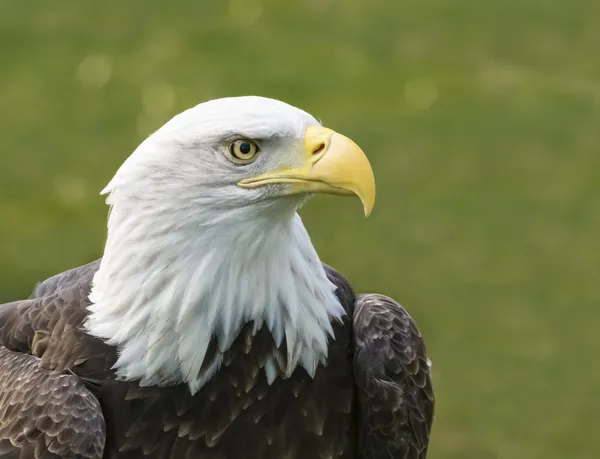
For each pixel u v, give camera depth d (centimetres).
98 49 2125
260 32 2189
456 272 1516
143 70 2047
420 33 2197
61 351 642
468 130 1853
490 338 1392
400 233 1592
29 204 1661
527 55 2125
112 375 629
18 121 1880
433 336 1398
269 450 641
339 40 2158
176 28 2211
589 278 1510
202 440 634
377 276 1498
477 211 1655
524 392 1303
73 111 1908
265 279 623
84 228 1599
